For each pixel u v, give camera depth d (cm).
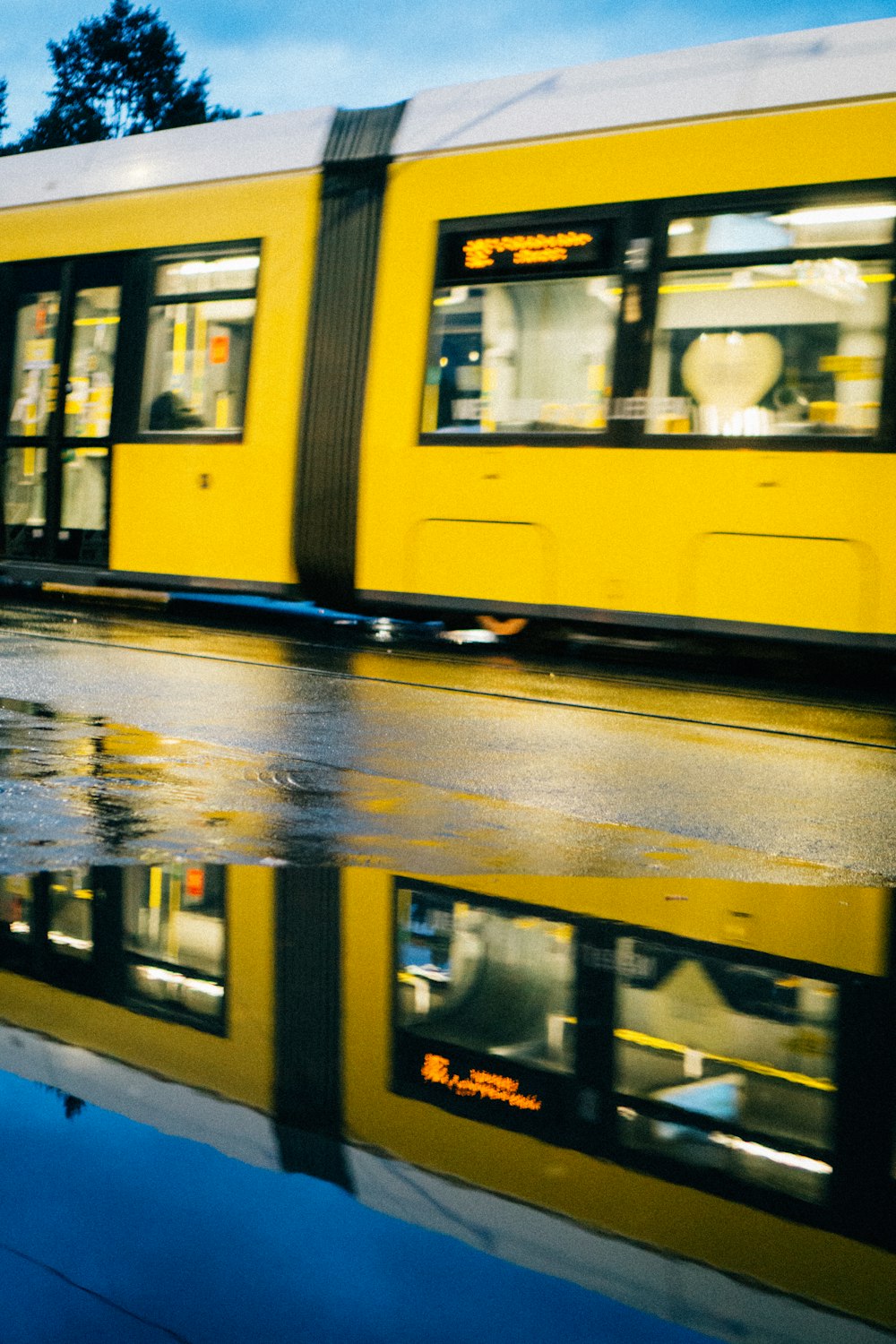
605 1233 151
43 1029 216
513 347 939
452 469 962
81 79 7431
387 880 347
